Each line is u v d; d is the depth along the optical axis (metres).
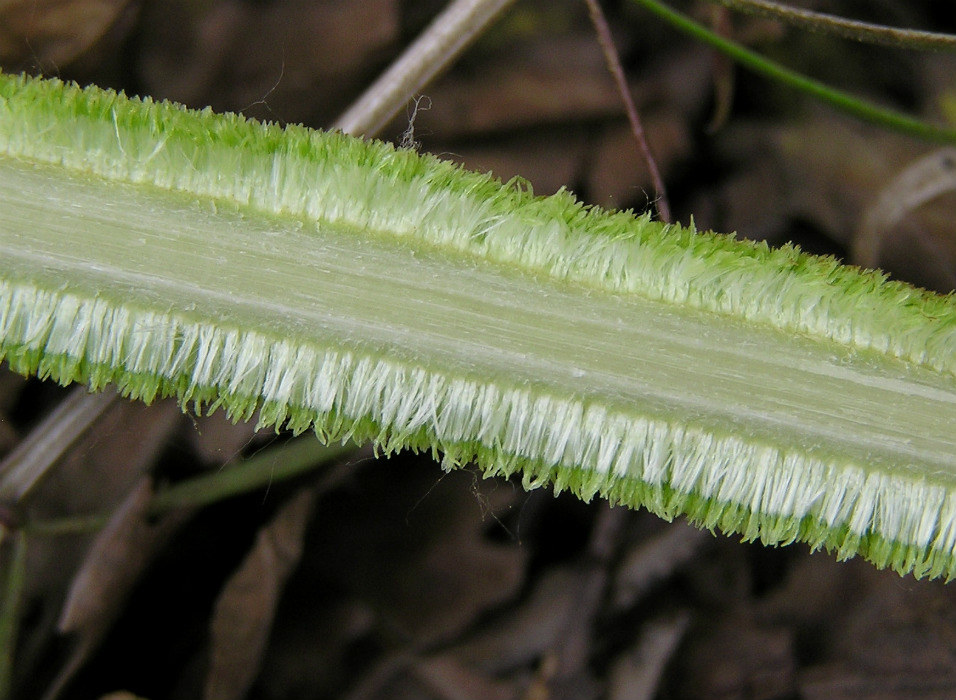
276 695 0.13
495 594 0.13
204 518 0.13
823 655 0.13
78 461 0.12
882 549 0.10
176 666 0.12
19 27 0.12
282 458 0.12
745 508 0.10
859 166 0.14
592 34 0.14
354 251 0.10
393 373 0.10
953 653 0.13
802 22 0.11
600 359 0.10
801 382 0.10
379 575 0.13
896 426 0.10
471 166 0.13
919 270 0.14
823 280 0.10
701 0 0.13
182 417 0.12
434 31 0.11
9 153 0.09
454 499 0.13
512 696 0.13
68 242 0.09
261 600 0.12
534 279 0.10
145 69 0.13
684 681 0.13
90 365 0.10
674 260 0.10
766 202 0.14
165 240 0.09
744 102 0.14
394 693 0.13
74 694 0.12
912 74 0.14
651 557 0.13
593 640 0.13
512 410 0.10
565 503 0.13
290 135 0.09
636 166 0.14
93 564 0.12
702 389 0.10
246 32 0.13
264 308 0.10
